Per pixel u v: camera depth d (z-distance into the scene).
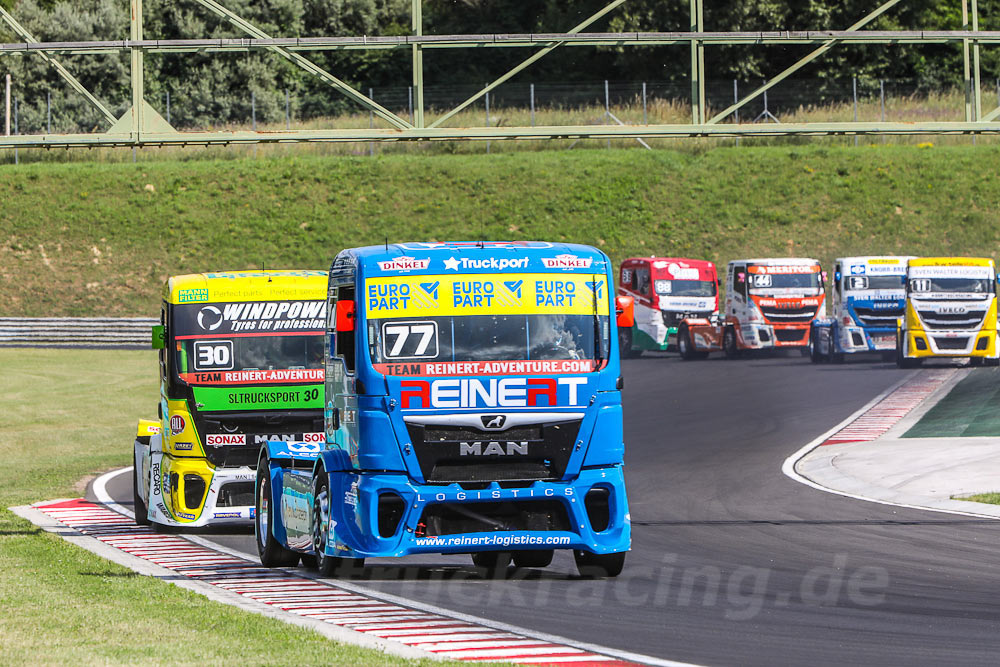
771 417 109.69
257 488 54.41
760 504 67.81
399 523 44.16
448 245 45.72
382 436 44.12
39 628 34.44
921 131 147.50
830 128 146.75
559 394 44.88
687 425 106.75
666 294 179.62
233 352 62.09
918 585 43.72
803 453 89.12
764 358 172.75
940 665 31.34
